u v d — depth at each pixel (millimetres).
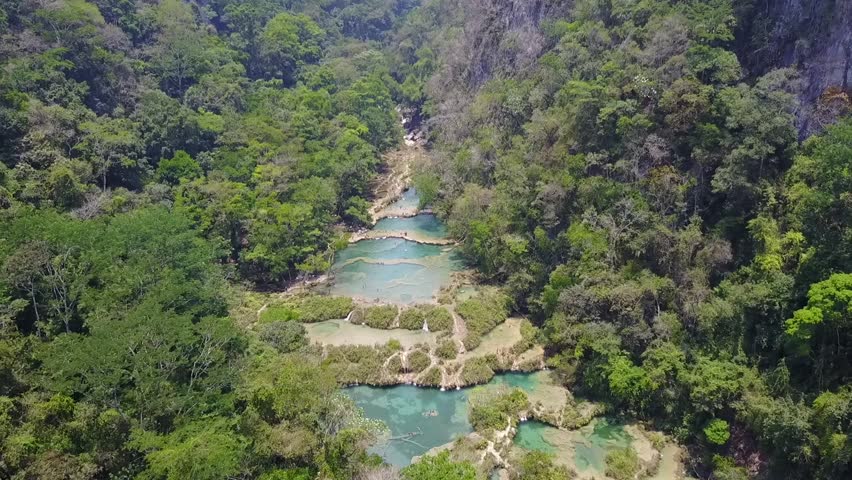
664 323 49031
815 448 36156
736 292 46062
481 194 75875
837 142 41594
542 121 71312
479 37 105562
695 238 51188
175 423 38188
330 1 195625
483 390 52219
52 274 46375
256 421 38281
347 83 136125
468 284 72125
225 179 80438
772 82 52250
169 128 83938
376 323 62969
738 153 49938
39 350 39844
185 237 55438
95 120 77875
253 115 99188
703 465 42969
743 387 42500
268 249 72500
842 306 36719
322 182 85188
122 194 69125
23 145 64375
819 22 53062
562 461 44188
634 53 64750
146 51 105875
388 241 87562
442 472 35688
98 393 36812
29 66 78125
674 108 56094
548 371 56062
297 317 63969
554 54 79938
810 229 44188
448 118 102188
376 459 38438
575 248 58281
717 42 60625
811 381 39969
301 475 36188
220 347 45281
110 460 34781
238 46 134375
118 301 46062
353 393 53375
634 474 42438
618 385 47250
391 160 119625
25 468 31391
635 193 56656
